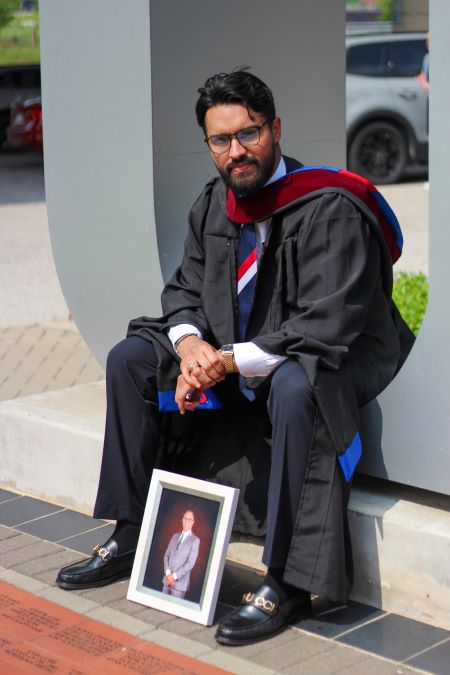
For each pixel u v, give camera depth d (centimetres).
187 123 465
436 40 354
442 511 383
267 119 382
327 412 359
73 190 488
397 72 1474
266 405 407
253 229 399
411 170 1554
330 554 362
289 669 346
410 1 2066
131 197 465
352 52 1475
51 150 492
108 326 489
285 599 371
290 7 507
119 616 383
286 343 370
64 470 488
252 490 410
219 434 422
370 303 383
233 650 359
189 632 371
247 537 422
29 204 1372
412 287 699
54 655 357
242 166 383
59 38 477
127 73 455
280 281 388
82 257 491
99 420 489
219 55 477
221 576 379
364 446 397
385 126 1474
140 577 394
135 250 469
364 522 384
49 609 390
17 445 508
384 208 394
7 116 1756
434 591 370
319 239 376
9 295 908
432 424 378
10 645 364
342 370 371
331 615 381
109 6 456
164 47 451
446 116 356
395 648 357
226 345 383
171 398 403
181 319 407
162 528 393
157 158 456
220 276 406
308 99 524
